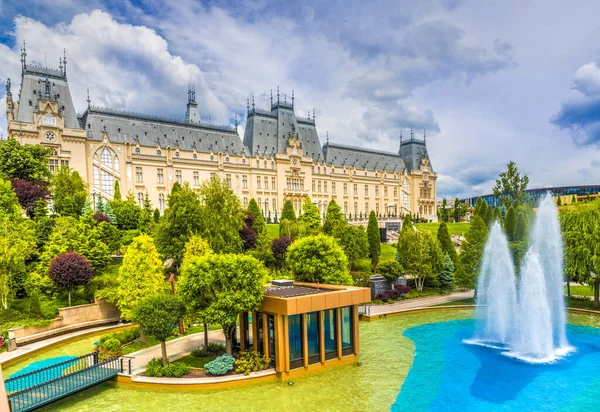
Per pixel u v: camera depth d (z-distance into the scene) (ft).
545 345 118.62
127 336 126.82
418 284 221.87
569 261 176.14
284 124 475.72
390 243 380.78
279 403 85.61
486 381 96.43
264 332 104.22
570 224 183.32
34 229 187.11
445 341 130.93
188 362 106.52
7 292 144.97
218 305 100.48
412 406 83.71
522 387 92.53
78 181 266.57
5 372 107.96
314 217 318.86
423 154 646.33
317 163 506.07
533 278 121.80
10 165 238.48
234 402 86.33
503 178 427.33
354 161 562.25
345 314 111.34
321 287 122.83
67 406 85.76
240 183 426.10
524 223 245.86
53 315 143.74
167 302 102.17
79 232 186.91
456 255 245.24
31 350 121.39
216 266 104.32
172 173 377.71
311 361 102.89
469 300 196.44
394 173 599.98
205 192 209.05
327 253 160.04
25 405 81.05
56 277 148.05
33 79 312.50
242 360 100.78
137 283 131.85
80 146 321.32
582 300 186.70
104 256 181.37
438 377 99.35
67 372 101.35
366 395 89.30
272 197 451.12
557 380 96.37
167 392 91.86
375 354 117.91
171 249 195.72
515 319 130.21
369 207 565.12
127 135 359.25
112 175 342.03
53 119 308.60
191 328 144.36
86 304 153.99
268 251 229.25
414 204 620.90
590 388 91.35
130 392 92.27
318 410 82.28
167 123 390.63
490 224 302.66
